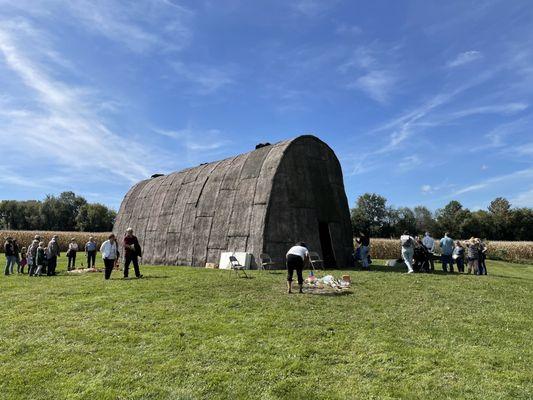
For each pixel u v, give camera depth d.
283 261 18.83
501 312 10.51
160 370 6.96
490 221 84.81
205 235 21.88
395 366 7.03
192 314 10.12
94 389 6.35
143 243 26.70
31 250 19.58
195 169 26.78
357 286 13.59
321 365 7.10
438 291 12.99
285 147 20.59
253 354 7.55
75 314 10.37
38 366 7.22
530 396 6.01
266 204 19.22
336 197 22.59
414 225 96.56
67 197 98.75
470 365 7.07
